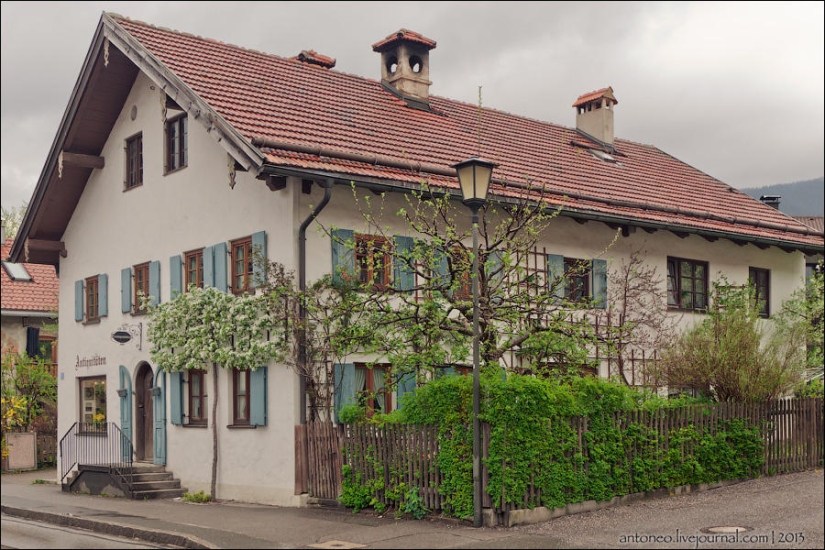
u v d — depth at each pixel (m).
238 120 16.84
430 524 12.97
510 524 12.58
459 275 14.91
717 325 17.67
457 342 15.27
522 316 15.40
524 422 12.84
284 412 16.39
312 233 16.45
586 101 27.25
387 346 15.38
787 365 17.75
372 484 14.23
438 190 17.12
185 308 18.22
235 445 17.47
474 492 12.68
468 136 22.11
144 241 20.59
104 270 22.16
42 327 31.89
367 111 20.73
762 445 16.70
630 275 21.00
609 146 26.66
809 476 16.75
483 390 12.95
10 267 32.69
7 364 28.38
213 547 11.91
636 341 19.77
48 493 19.97
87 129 21.98
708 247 23.05
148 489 18.45
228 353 17.08
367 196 15.95
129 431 20.75
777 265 24.86
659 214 21.61
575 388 13.97
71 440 22.95
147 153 20.67
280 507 15.95
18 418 27.05
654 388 17.56
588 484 13.68
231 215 17.88
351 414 14.71
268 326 16.45
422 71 23.16
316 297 16.14
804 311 24.09
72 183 23.09
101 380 22.31
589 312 19.55
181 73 18.53
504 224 16.23
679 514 13.23
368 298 15.35
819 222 33.88
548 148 24.19
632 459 14.46
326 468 15.39
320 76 21.95
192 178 19.08
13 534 14.28
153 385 19.88
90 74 20.78
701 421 15.70
